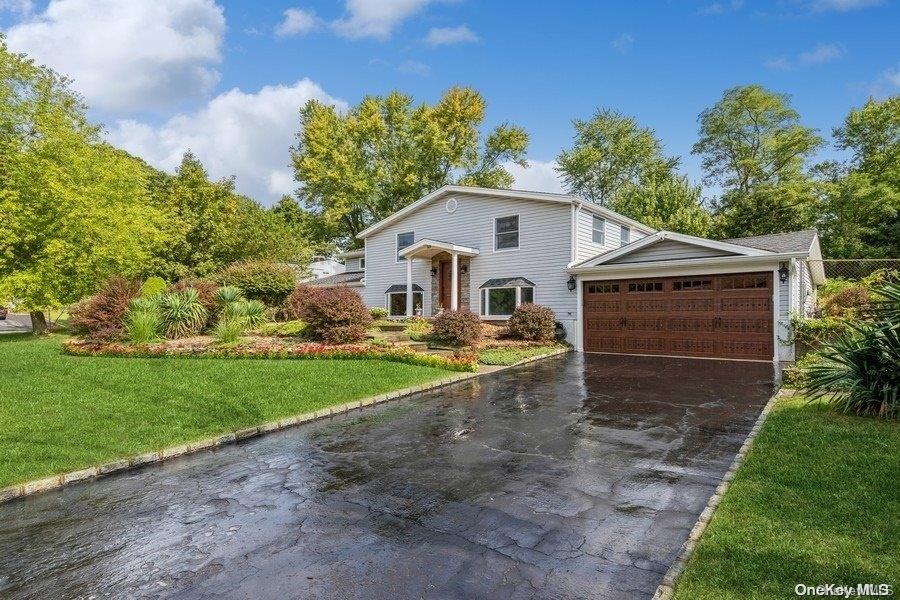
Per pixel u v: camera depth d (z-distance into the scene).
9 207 16.23
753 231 27.34
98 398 7.67
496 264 18.28
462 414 7.46
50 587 3.06
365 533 3.67
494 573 3.07
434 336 15.24
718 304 13.33
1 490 4.45
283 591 2.94
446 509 4.07
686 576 2.78
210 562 3.31
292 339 14.62
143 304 14.05
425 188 35.16
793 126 33.59
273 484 4.76
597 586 2.91
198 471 5.17
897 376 5.88
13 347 13.84
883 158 30.02
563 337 16.41
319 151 32.50
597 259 15.26
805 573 2.72
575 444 5.77
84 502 4.39
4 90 17.67
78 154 18.39
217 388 8.39
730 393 8.48
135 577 3.15
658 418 6.88
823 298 18.34
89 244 18.16
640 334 14.72
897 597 2.50
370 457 5.52
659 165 37.38
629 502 4.09
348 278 26.11
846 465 4.30
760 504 3.62
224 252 29.45
